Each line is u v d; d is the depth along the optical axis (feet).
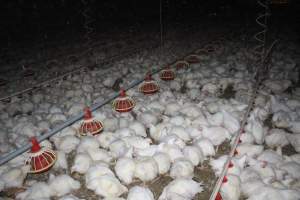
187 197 12.48
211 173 15.05
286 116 18.70
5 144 17.54
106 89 26.27
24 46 51.11
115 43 48.34
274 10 72.28
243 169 14.01
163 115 20.29
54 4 69.97
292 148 16.79
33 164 14.52
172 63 31.42
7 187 14.42
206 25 62.49
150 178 14.08
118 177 14.39
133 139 16.47
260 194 12.11
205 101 22.07
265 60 28.27
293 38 43.39
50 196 13.56
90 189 13.88
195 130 17.30
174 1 82.89
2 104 24.14
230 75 27.68
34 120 20.56
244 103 20.93
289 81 24.58
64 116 20.74
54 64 37.42
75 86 27.58
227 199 12.46
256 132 16.87
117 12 81.56
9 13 63.82
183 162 14.11
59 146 17.22
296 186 12.83
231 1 84.53
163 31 56.85
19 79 31.78
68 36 57.77
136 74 28.91
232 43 43.01
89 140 16.57
